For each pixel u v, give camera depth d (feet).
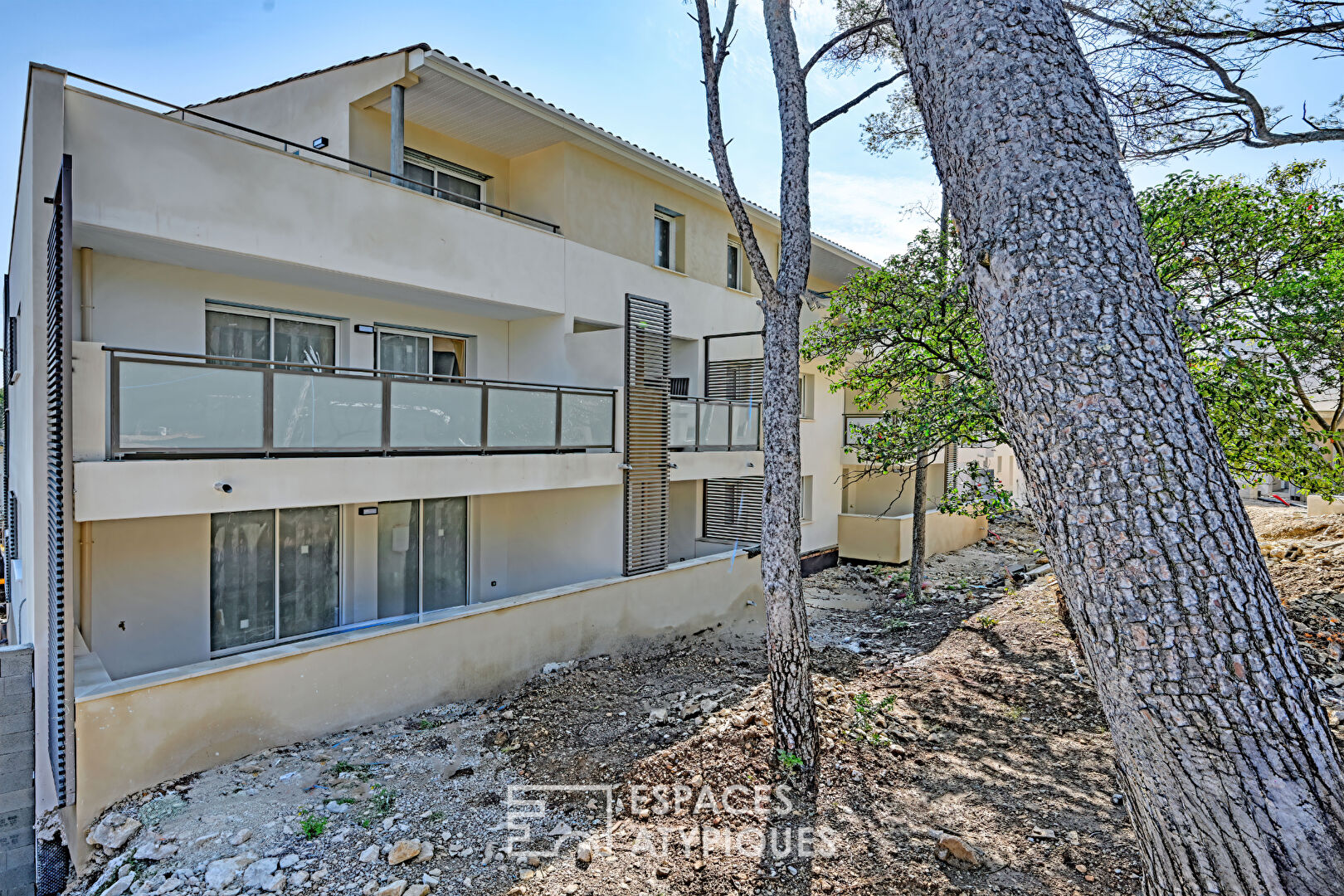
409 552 32.30
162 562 24.11
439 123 33.17
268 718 20.81
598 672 28.37
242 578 26.37
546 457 29.58
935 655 30.14
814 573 53.36
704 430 39.70
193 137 21.44
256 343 26.99
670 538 44.52
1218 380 24.82
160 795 18.07
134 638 23.53
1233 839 6.77
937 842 14.69
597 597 31.07
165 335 23.99
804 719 18.78
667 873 14.24
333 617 29.22
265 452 21.35
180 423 19.35
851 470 59.62
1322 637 25.39
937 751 19.84
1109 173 7.94
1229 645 6.77
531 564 37.01
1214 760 6.79
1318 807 6.51
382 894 13.80
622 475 33.35
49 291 19.33
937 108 8.91
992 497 33.40
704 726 21.59
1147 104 22.79
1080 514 7.38
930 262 31.50
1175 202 25.96
